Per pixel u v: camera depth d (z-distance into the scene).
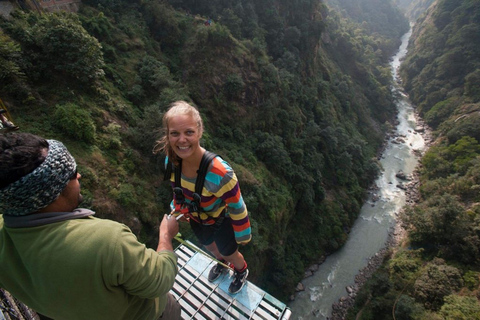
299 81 38.56
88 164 14.98
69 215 1.67
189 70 27.33
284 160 28.91
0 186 1.38
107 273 1.52
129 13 27.00
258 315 4.34
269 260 23.97
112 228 1.67
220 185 2.70
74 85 17.47
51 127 14.80
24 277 1.58
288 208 27.09
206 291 4.63
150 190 17.55
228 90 28.17
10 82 14.62
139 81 22.52
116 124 18.16
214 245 4.18
